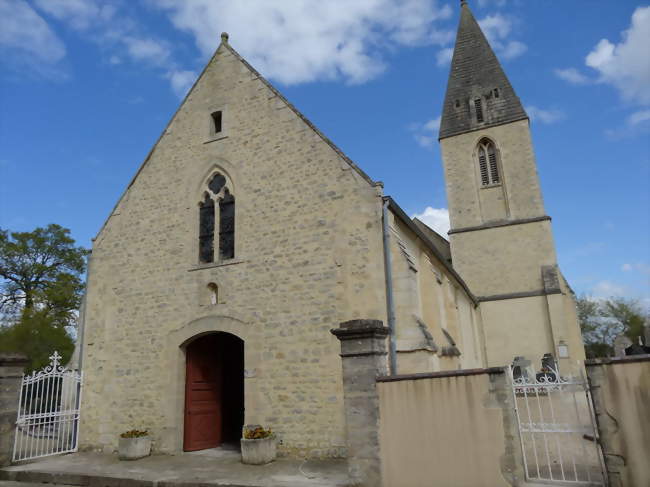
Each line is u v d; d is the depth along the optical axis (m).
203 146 12.89
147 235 13.02
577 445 9.48
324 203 10.86
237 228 11.77
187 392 11.69
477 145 26.70
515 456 6.42
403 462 6.88
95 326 12.98
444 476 6.66
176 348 11.74
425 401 6.96
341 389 9.73
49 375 11.92
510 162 25.64
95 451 11.97
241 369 14.31
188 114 13.42
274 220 11.34
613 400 6.13
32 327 24.14
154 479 8.75
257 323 10.91
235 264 11.53
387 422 7.08
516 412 6.75
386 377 7.22
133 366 12.18
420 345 9.41
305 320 10.42
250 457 9.56
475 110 27.31
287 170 11.50
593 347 43.00
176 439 11.20
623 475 5.92
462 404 6.79
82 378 12.70
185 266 12.22
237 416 14.01
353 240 10.35
